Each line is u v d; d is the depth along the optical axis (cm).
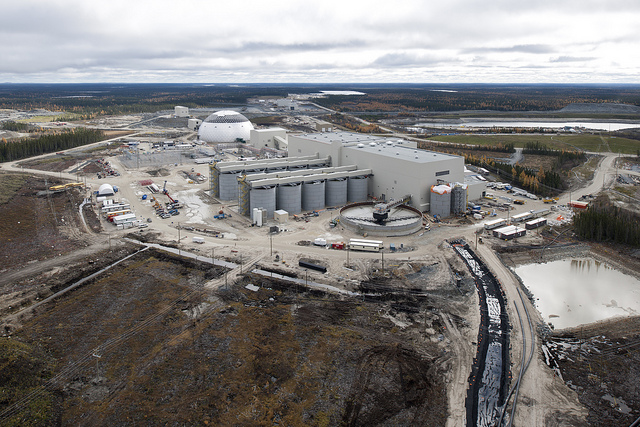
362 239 10988
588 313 7988
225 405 5550
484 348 6788
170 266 9475
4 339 6806
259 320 7394
